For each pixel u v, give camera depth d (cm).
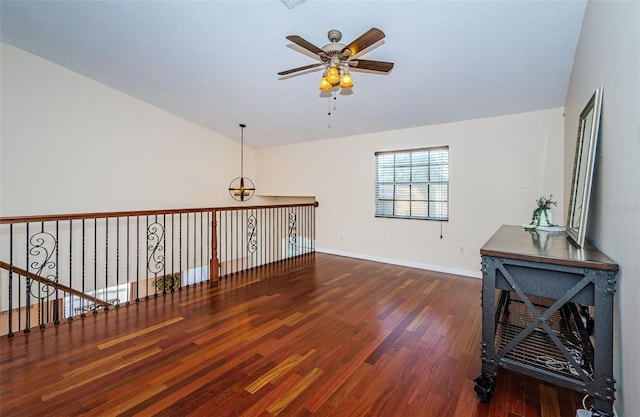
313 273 446
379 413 166
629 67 133
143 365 209
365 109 426
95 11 297
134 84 460
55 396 177
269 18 270
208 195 624
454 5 230
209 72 384
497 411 168
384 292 362
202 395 179
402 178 485
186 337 250
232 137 643
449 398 179
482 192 411
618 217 147
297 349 232
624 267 139
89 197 474
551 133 362
